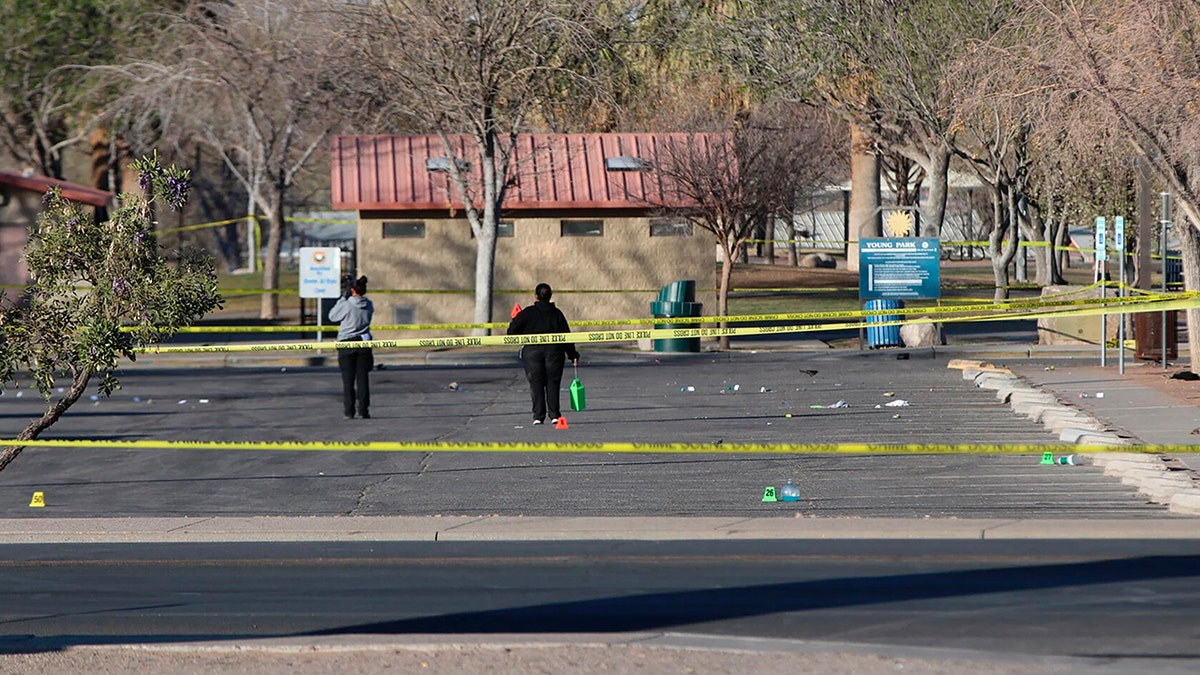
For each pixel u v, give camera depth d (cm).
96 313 4653
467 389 9331
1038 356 10981
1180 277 11200
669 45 13500
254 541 4531
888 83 11800
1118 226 9519
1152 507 4778
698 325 11781
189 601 3650
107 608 3578
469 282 12962
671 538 4450
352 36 12369
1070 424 6550
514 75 11900
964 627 3222
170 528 4675
